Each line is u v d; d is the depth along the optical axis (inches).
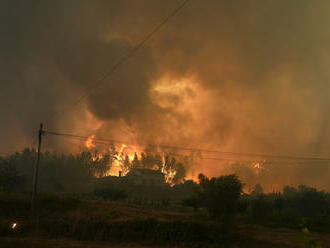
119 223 1115.9
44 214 1256.8
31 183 4429.1
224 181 1505.9
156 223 1139.9
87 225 1084.5
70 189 4687.5
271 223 1707.7
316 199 2851.9
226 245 1024.9
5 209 1272.1
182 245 985.5
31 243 797.9
